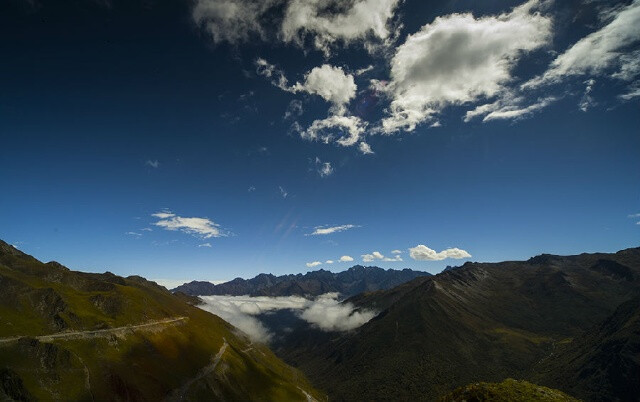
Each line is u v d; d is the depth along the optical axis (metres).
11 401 125.50
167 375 191.12
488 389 66.56
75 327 181.75
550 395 63.59
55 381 142.38
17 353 144.12
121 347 189.12
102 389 152.75
